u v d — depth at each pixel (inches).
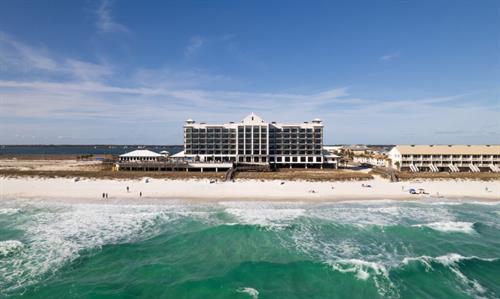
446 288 1022.4
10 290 978.1
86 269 1130.7
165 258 1234.0
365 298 965.8
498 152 3801.7
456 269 1143.0
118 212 1881.2
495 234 1541.6
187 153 4338.1
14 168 3887.8
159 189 2588.6
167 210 1937.7
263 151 4227.4
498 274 1116.5
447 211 1993.1
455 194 2507.4
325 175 3233.3
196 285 1021.2
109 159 4729.3
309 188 2689.5
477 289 1019.9
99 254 1259.2
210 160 4256.9
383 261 1220.5
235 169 3614.7
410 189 2524.6
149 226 1620.3
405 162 3841.0
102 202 2132.1
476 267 1164.5
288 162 4296.3
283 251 1312.7
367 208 2042.3
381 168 3833.7
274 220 1738.4
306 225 1651.1
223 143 4343.0
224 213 1876.2
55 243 1365.7
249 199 2253.9
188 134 4355.3
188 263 1194.0
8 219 1708.9
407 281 1059.9
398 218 1818.4
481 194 2513.5
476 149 3909.9
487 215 1903.3
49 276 1074.1
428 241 1439.5
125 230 1555.1
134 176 3196.4
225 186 2751.0
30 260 1192.2
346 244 1397.6
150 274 1097.4
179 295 967.6
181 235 1485.0
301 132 4360.2
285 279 1072.2
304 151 4335.6
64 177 3134.8
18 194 2359.7
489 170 3681.1
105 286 1011.9
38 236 1448.1
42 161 5354.3
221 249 1330.0
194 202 2150.6
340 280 1064.2
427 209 2034.9
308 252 1304.1
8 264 1156.5
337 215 1860.2
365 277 1080.2
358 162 5300.2
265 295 972.6
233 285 1029.2
